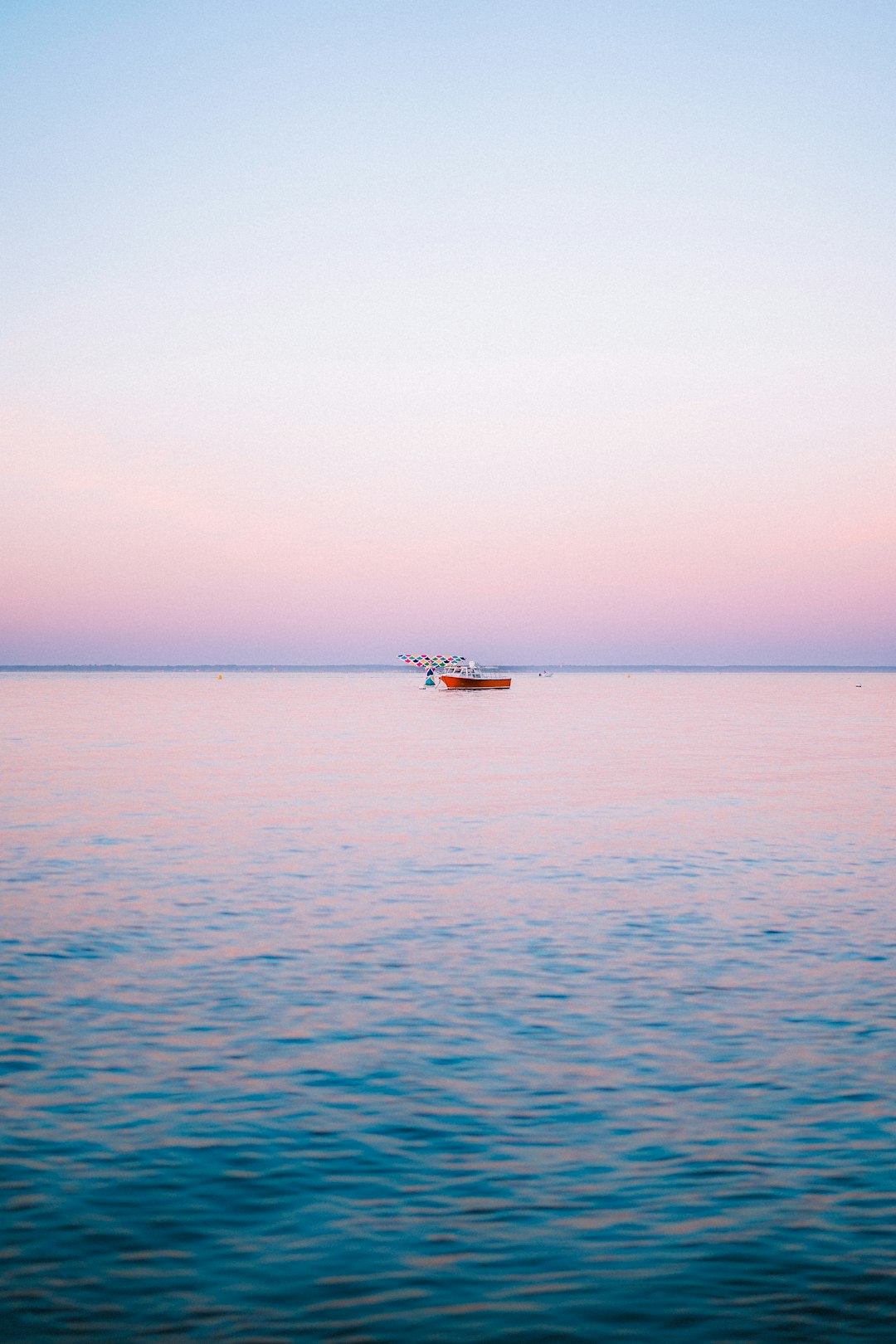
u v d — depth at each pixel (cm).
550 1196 884
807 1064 1170
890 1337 710
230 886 2134
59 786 3897
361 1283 768
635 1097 1083
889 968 1551
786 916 1883
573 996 1417
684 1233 830
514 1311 738
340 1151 963
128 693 17212
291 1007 1366
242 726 7975
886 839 2747
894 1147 972
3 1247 808
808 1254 803
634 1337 712
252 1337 707
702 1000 1401
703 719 9100
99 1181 906
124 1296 749
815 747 6003
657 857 2478
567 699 14238
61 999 1397
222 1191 891
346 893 2077
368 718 9119
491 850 2577
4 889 2103
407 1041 1243
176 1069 1156
